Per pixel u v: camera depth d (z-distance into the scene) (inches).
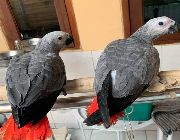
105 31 55.7
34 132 26.1
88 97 29.6
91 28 55.6
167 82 29.1
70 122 74.2
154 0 55.6
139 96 28.2
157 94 29.2
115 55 27.8
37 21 59.9
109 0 51.8
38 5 57.6
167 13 56.8
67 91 31.5
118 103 25.4
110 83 25.8
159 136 58.3
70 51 59.1
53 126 75.4
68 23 55.3
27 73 28.7
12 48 60.6
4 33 58.5
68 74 62.3
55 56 33.1
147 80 27.0
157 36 32.4
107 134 72.7
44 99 27.7
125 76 25.8
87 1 52.3
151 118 54.7
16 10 58.2
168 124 50.4
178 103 52.0
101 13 53.4
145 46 29.1
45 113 27.2
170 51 57.0
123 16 53.4
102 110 24.0
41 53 33.5
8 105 28.7
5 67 50.5
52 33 36.3
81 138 73.1
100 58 29.0
